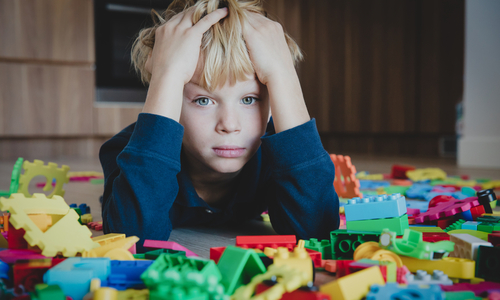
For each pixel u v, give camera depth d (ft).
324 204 2.24
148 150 2.08
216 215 2.68
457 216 2.49
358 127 13.52
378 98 13.14
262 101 2.29
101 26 10.55
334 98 13.80
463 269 1.56
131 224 2.07
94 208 3.59
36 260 1.52
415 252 1.60
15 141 10.20
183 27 2.24
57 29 10.21
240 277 1.48
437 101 12.11
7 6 9.70
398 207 1.94
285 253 1.52
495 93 8.11
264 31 2.26
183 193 2.50
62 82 10.38
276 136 2.17
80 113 10.59
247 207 2.84
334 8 13.55
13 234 1.81
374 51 13.10
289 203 2.26
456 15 11.65
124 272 1.50
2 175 6.28
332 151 13.76
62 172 3.45
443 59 11.94
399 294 1.33
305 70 13.82
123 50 10.84
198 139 2.22
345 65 13.57
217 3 2.34
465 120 8.56
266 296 1.19
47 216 1.78
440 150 12.32
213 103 2.20
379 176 5.97
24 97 10.04
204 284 1.25
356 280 1.34
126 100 11.06
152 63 2.26
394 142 13.05
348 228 2.01
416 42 12.43
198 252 2.18
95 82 10.73
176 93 2.13
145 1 10.75
